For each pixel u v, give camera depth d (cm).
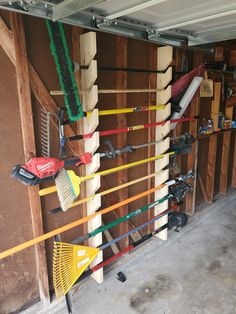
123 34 170
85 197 191
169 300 194
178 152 243
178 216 263
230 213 321
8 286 173
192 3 135
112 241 206
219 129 307
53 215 183
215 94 292
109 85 198
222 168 361
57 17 128
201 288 205
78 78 171
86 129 175
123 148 195
